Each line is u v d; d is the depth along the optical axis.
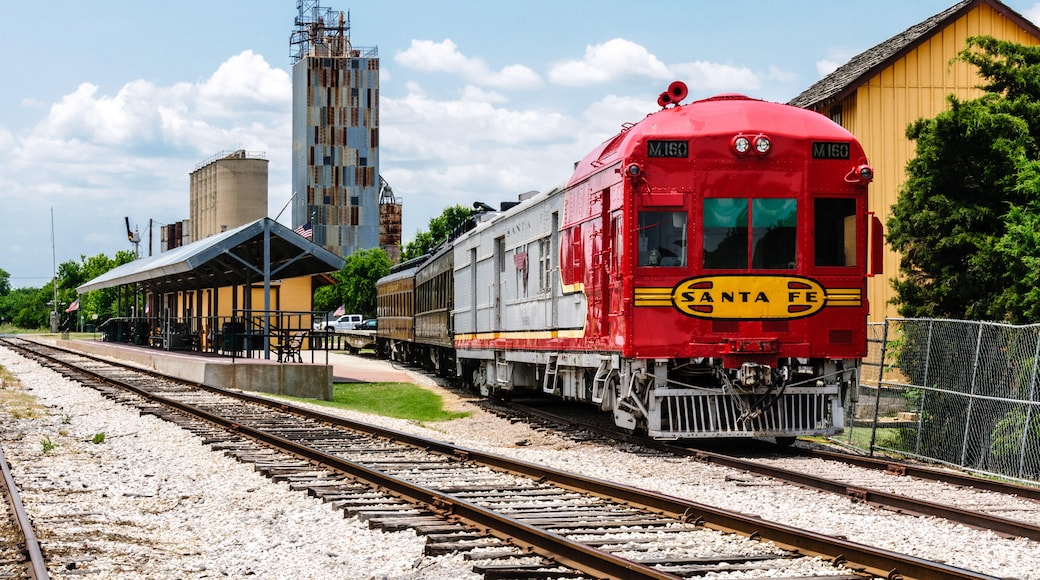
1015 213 16.03
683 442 16.91
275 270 28.70
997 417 14.74
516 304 21.05
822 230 14.77
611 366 15.38
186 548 8.19
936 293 17.69
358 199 138.62
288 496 10.53
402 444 15.10
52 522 9.11
